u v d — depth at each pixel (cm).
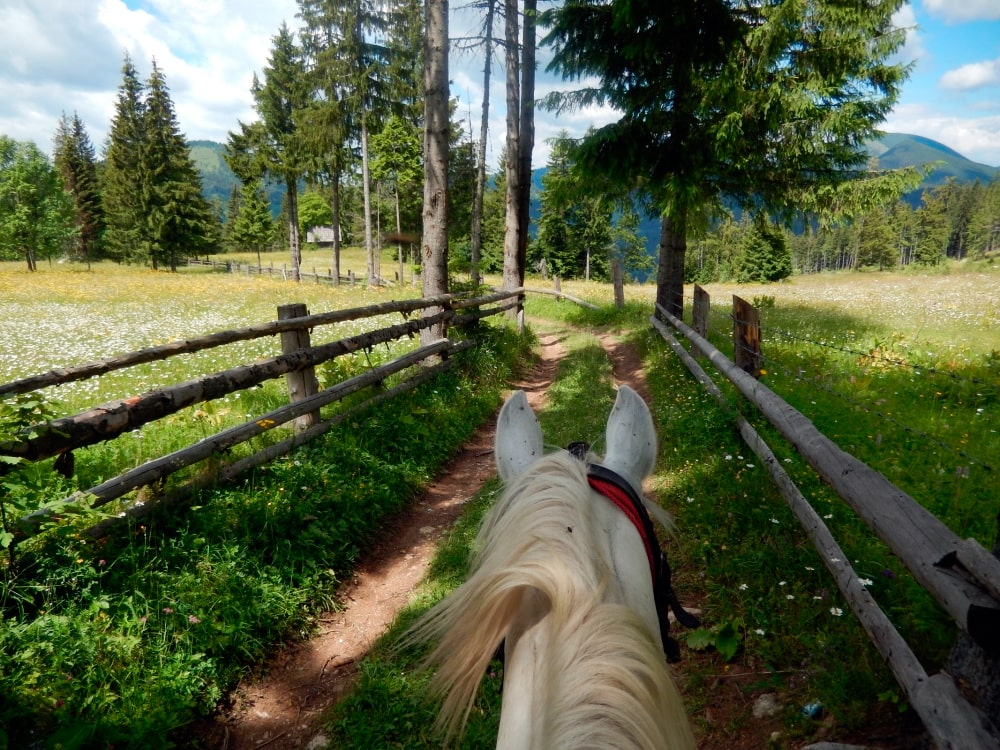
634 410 193
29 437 283
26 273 4106
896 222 11150
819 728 229
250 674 313
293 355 491
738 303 532
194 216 4872
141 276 3966
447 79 844
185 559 337
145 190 4656
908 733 209
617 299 1667
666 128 944
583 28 930
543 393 891
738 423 506
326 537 403
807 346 832
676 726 92
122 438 472
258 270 4741
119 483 338
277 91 3484
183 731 273
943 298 1547
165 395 358
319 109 2945
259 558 363
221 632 311
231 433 418
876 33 914
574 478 128
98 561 309
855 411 510
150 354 363
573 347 1238
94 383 714
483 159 2242
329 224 8638
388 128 3086
